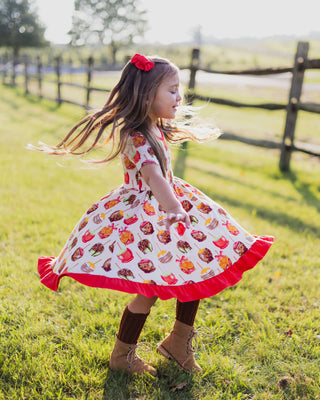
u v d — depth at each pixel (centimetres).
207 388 199
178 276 182
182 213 163
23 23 3528
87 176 582
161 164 188
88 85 1315
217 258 189
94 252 183
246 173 674
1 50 4094
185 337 207
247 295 284
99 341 227
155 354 221
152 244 182
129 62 193
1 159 646
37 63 1762
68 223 392
